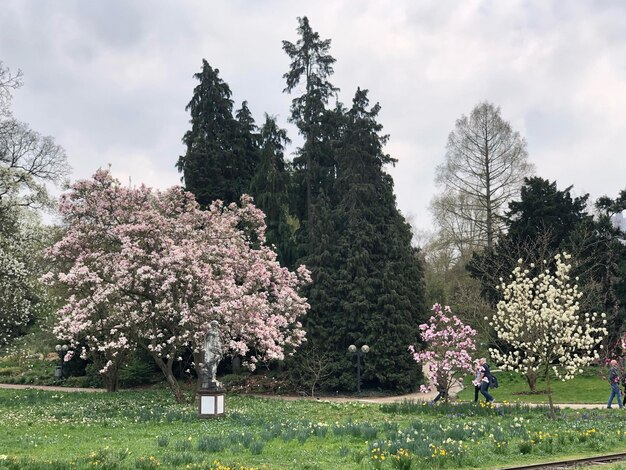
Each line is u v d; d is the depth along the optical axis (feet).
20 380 142.51
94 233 82.48
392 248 129.49
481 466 40.14
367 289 124.47
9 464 36.65
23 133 111.24
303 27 146.61
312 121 144.25
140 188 86.12
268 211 138.82
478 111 167.94
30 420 63.77
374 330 123.24
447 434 49.75
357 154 133.28
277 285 94.38
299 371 121.19
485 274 132.67
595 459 42.78
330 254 128.57
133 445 46.93
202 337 77.46
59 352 139.85
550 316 66.49
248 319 81.25
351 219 130.21
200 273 74.69
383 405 75.77
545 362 66.23
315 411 75.61
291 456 42.60
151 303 78.38
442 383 79.77
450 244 179.63
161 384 126.11
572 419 63.36
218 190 139.44
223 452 43.80
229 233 87.30
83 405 79.66
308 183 141.08
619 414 69.15
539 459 42.70
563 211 137.80
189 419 62.90
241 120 154.81
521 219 137.90
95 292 77.20
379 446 43.96
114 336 85.61
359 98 139.13
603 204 141.49
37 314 131.85
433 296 174.29
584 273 119.34
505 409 69.51
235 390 118.73
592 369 117.50
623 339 90.94
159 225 80.94
